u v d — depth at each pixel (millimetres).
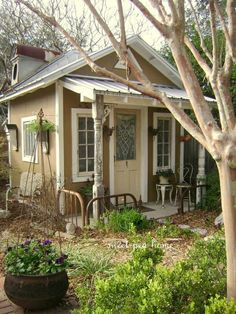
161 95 2203
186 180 9805
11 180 9539
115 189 8172
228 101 2031
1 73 15258
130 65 2176
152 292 2109
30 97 8438
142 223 5973
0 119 13898
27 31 15109
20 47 10406
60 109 7156
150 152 8820
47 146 7527
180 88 9539
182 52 2047
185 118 2164
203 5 3289
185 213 7359
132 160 8523
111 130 7859
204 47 2375
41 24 14891
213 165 9820
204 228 6117
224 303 1979
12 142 9484
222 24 1997
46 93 7637
